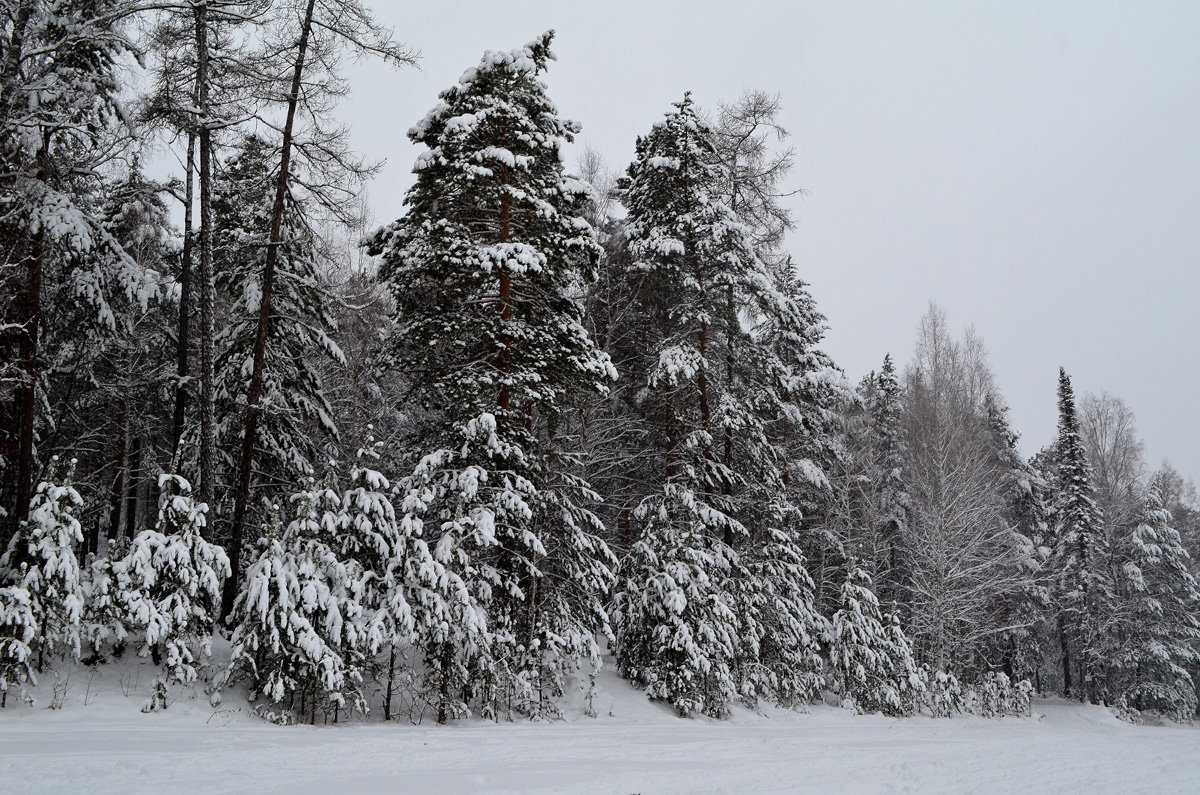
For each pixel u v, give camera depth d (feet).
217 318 72.90
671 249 71.00
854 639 81.76
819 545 102.89
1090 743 51.83
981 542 103.40
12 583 42.24
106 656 46.37
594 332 78.48
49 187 51.11
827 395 92.68
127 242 73.31
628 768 31.60
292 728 39.91
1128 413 171.12
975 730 70.79
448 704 46.93
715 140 81.76
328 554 44.93
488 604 50.06
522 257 51.57
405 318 58.13
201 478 53.47
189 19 54.34
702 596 62.75
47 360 63.16
